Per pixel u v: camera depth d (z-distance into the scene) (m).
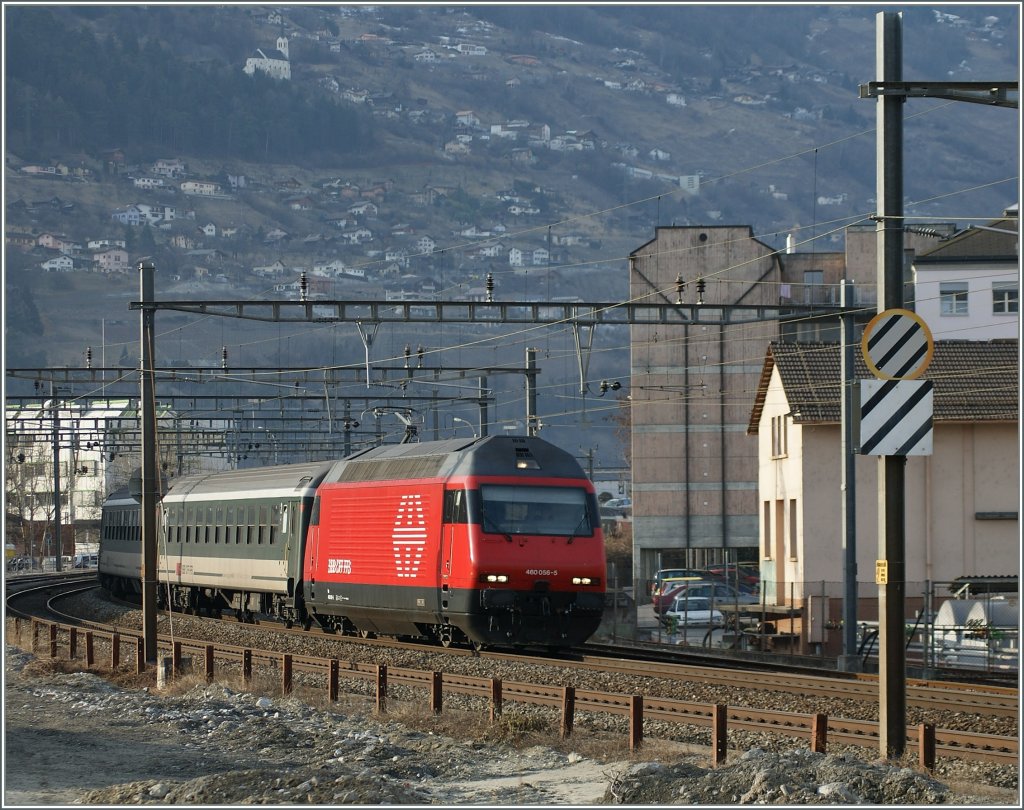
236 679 70.69
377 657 82.62
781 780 36.59
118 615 126.50
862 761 39.03
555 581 78.69
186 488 124.75
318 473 98.62
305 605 98.00
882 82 42.91
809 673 79.19
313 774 40.62
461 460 81.00
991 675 82.94
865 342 42.66
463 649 81.81
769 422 134.38
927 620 88.75
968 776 41.50
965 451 122.62
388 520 86.56
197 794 38.12
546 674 72.44
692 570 166.12
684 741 50.53
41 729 53.34
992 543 122.19
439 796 39.25
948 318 175.75
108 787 40.06
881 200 43.12
